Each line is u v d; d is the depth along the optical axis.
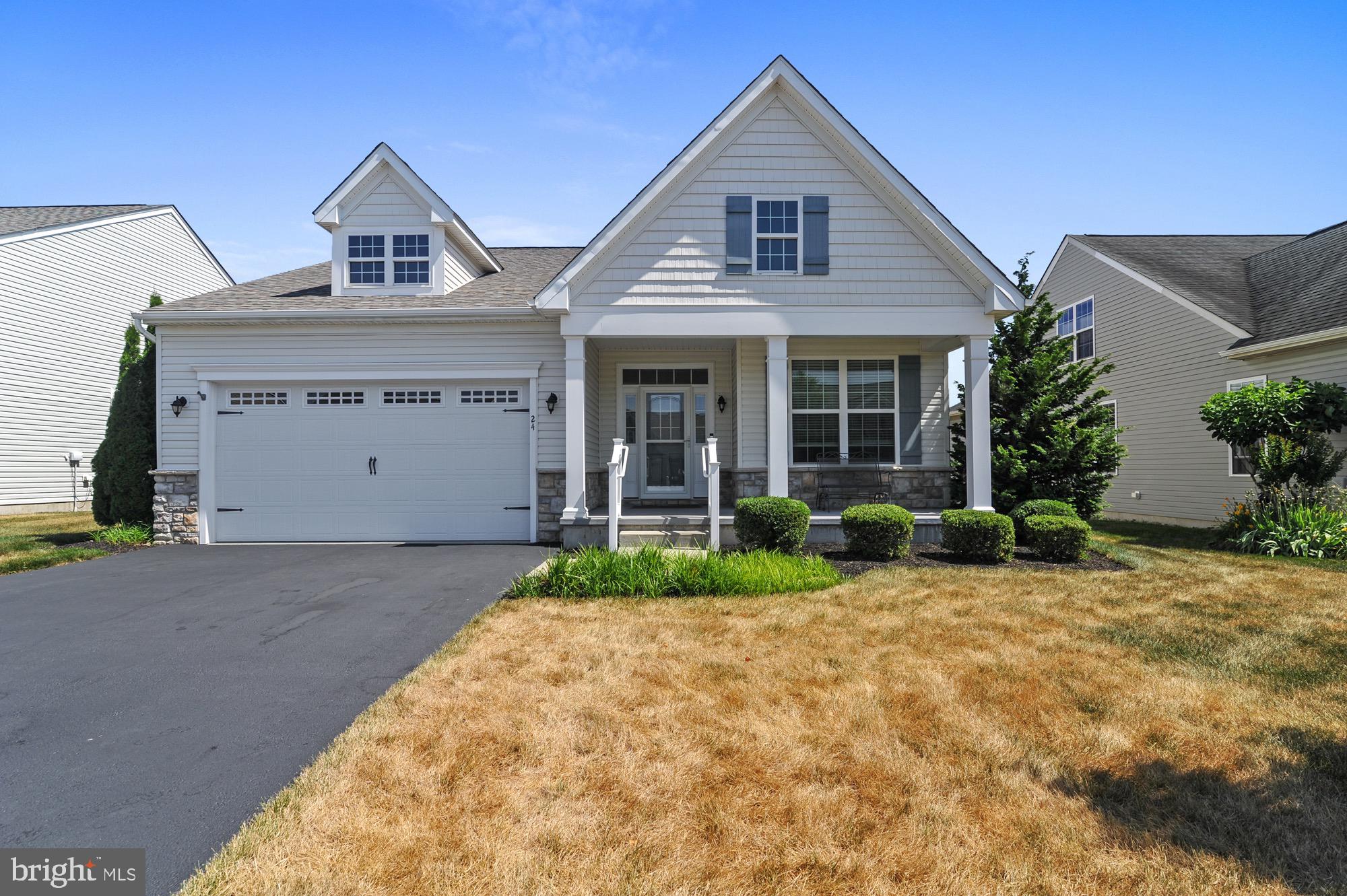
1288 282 13.64
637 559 7.36
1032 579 7.66
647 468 12.40
